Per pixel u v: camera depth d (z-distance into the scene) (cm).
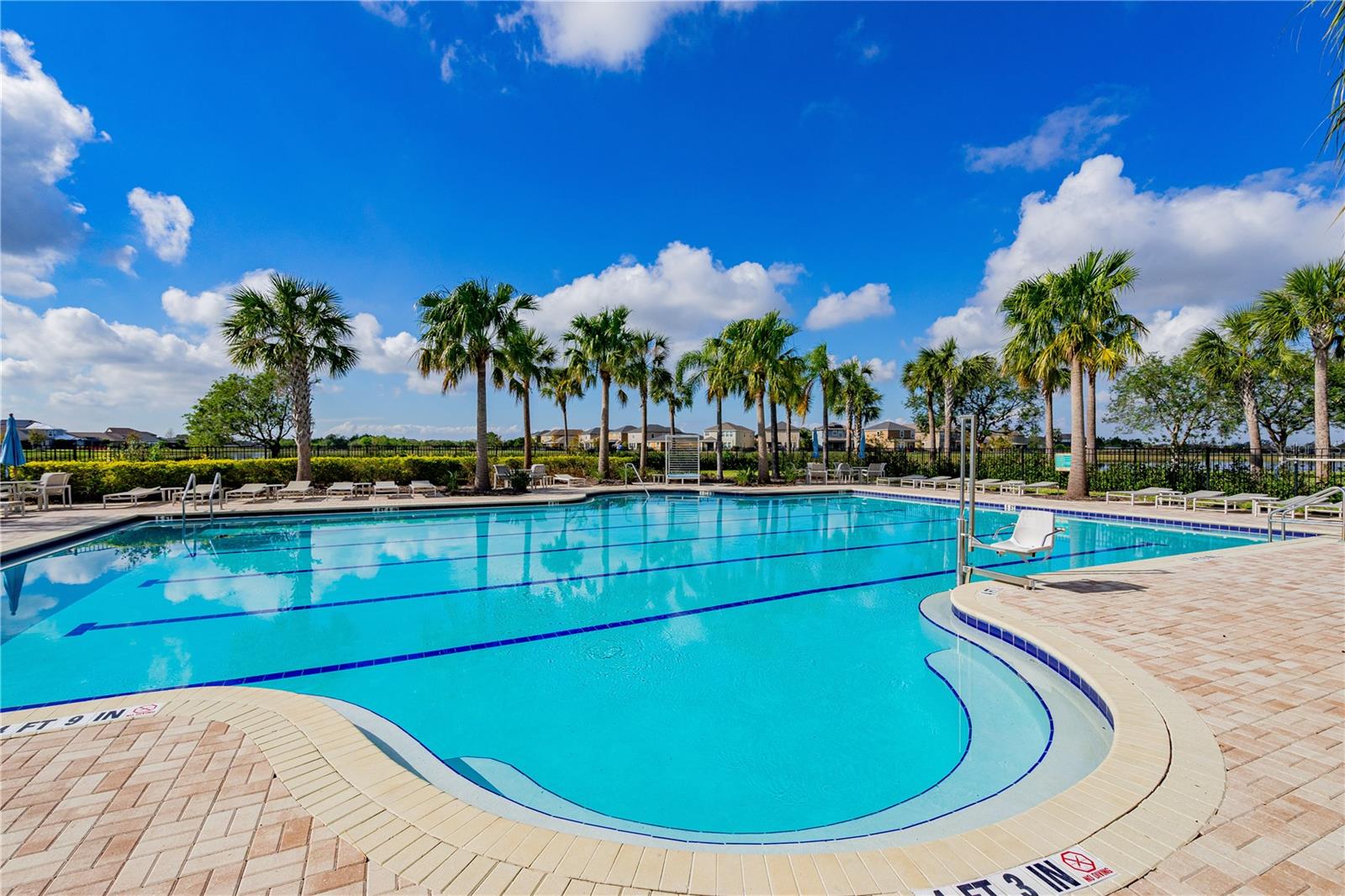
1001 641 467
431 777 303
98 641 530
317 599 676
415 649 518
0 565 792
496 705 410
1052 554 939
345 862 191
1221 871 185
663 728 376
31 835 204
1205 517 1152
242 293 1558
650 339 2484
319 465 1705
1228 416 2356
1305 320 1428
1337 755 258
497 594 705
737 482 2261
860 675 459
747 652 510
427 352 1644
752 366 2111
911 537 1128
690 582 770
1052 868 188
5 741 271
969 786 306
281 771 247
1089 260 1490
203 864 189
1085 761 314
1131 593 562
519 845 201
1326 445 1406
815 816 285
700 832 269
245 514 1226
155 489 1404
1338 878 181
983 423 3500
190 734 279
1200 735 277
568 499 1551
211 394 2914
